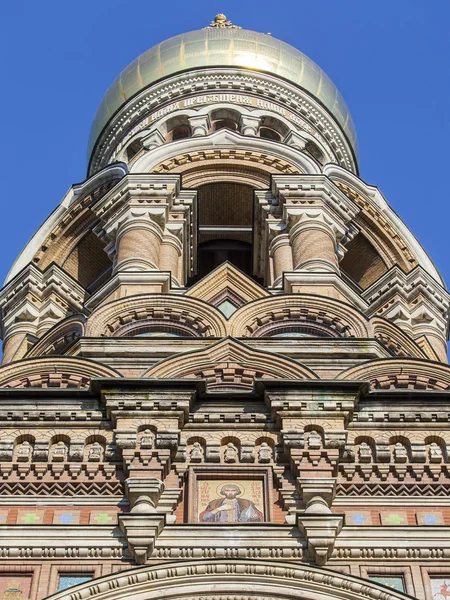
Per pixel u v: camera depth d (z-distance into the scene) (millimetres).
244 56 42875
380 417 20781
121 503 19469
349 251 35062
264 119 40750
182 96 42156
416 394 21047
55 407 20797
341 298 28203
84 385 22953
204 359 22781
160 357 24234
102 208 32219
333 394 20703
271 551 18484
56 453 20188
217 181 34594
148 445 20031
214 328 25578
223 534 18625
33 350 27484
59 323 27453
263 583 17891
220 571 18016
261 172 34562
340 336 25672
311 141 41375
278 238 31078
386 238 34875
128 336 25156
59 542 18562
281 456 20125
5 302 32906
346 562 18484
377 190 35312
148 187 31812
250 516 19312
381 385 23078
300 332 25875
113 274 29578
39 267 34156
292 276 28422
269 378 21203
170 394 20672
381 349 24844
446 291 33344
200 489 19719
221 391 21266
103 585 17750
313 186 31922
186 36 43688
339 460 20047
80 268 34812
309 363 24281
